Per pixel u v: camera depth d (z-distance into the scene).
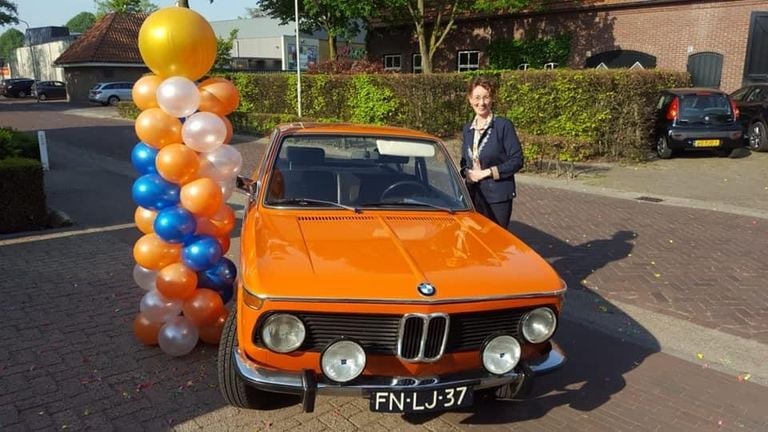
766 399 4.12
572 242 7.91
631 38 22.08
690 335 5.13
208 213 4.31
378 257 3.37
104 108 35.38
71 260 6.68
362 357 2.99
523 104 15.75
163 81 4.24
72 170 13.10
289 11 27.66
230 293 4.74
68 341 4.62
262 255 3.30
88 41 43.50
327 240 3.55
